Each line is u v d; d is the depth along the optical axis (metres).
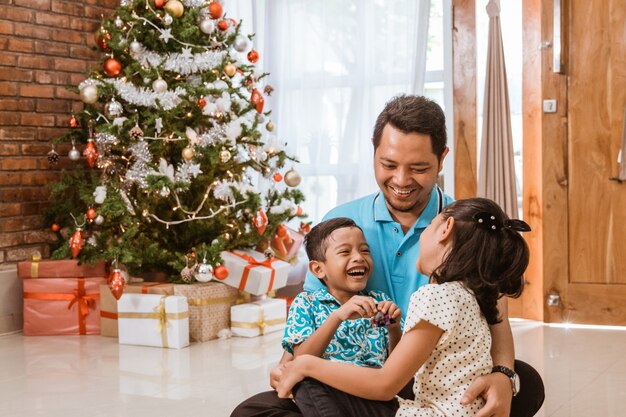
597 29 5.20
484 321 1.94
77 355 4.46
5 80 5.20
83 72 5.30
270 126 5.41
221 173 5.18
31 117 5.35
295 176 5.37
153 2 5.05
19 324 5.24
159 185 4.73
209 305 4.82
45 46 5.43
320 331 2.04
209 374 3.99
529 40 5.44
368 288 2.39
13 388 3.78
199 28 5.16
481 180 5.30
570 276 5.31
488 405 1.83
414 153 2.15
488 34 5.27
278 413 1.97
